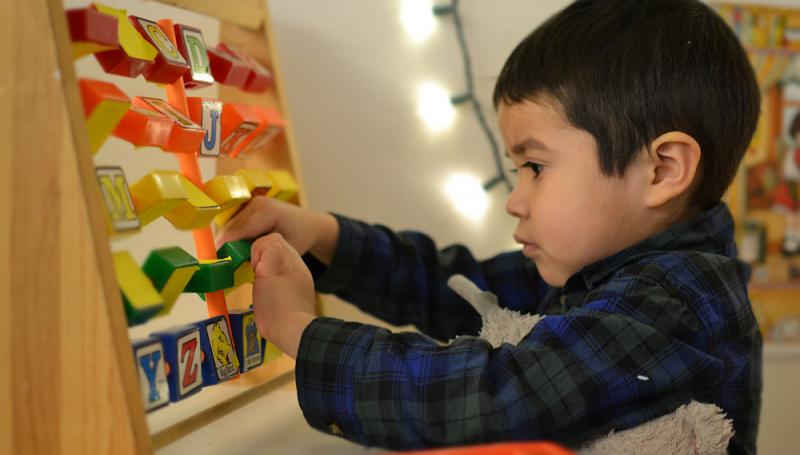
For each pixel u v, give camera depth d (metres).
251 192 0.83
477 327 1.05
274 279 0.76
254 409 0.85
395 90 1.17
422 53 1.17
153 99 0.72
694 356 0.71
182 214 0.68
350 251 0.96
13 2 0.54
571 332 0.70
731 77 0.85
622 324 0.70
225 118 0.82
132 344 0.58
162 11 0.90
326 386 0.70
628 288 0.74
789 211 1.29
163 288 0.62
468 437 0.65
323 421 0.70
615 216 0.81
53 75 0.53
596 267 0.82
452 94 1.17
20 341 0.55
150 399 0.60
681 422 0.70
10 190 0.55
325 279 0.95
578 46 0.82
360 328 0.72
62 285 0.54
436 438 0.66
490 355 0.69
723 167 0.86
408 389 0.67
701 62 0.82
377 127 1.17
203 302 0.85
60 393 0.54
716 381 0.74
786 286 1.30
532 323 0.86
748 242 1.29
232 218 0.85
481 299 0.93
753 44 1.28
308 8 1.17
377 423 0.68
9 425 0.55
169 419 0.74
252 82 0.92
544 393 0.67
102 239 0.54
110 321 0.53
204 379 0.69
